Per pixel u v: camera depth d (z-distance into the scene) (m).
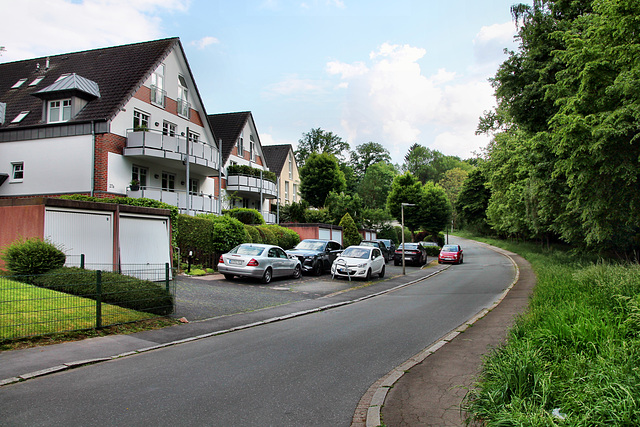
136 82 23.48
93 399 4.83
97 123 21.42
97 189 21.08
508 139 29.34
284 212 41.38
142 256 15.01
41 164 22.08
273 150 49.38
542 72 15.92
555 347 5.21
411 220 56.34
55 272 10.13
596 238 14.81
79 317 8.15
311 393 5.21
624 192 11.86
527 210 24.97
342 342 8.03
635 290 7.80
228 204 31.92
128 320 8.86
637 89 9.31
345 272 20.08
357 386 5.51
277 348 7.51
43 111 22.70
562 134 11.23
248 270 16.28
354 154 84.12
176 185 27.25
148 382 5.50
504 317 10.42
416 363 6.55
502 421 3.35
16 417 4.27
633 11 9.58
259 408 4.68
